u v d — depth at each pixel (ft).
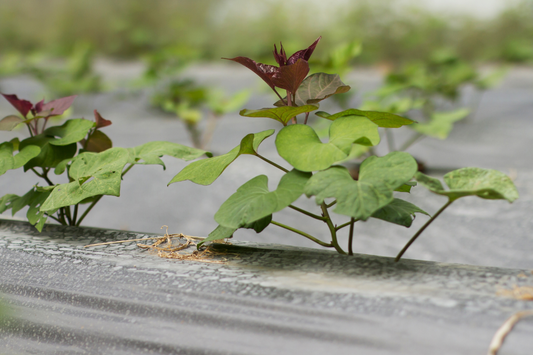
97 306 4.42
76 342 4.36
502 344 4.08
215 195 7.35
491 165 8.57
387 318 4.20
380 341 4.14
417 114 13.71
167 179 8.16
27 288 4.52
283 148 4.51
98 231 4.98
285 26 35.70
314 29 35.29
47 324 4.41
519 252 5.43
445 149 9.97
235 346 4.23
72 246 4.81
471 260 5.40
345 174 4.43
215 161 4.66
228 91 19.71
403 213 4.58
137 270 4.56
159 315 4.35
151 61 15.48
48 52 35.06
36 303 4.47
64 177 8.61
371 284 4.37
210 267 4.57
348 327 4.19
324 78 4.77
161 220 6.54
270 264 4.58
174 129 13.29
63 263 4.64
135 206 7.06
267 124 13.88
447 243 5.60
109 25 37.93
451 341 4.11
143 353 4.28
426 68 11.26
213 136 12.47
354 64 30.07
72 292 4.47
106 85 16.51
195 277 4.49
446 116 7.38
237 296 4.35
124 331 4.34
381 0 33.71
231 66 31.55
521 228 5.68
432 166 8.69
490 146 10.03
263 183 4.61
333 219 6.38
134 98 17.66
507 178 4.39
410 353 4.11
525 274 4.40
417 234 4.52
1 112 15.48
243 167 8.68
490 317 4.16
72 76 17.24
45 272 4.59
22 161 4.84
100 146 5.27
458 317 4.17
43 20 39.11
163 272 4.53
